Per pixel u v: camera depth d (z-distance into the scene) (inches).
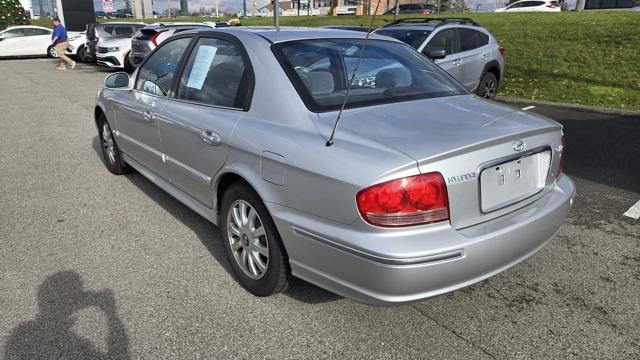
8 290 121.6
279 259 107.5
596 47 483.2
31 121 329.7
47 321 109.3
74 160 238.4
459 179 89.4
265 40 124.6
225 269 132.5
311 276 99.6
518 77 450.3
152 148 162.2
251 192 111.6
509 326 107.7
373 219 85.6
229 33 135.2
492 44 365.4
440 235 87.7
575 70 440.8
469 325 108.1
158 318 110.6
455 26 336.8
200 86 137.5
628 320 110.0
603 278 127.0
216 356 98.7
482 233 91.5
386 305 88.4
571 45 503.8
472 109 115.3
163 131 149.3
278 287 111.5
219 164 121.4
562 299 117.9
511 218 98.6
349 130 97.8
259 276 115.8
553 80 426.9
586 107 352.8
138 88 173.6
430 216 87.0
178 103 143.6
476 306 115.0
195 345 101.8
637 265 133.8
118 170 211.2
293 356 98.7
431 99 121.3
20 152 253.0
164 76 157.8
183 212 172.4
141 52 560.4
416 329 106.7
